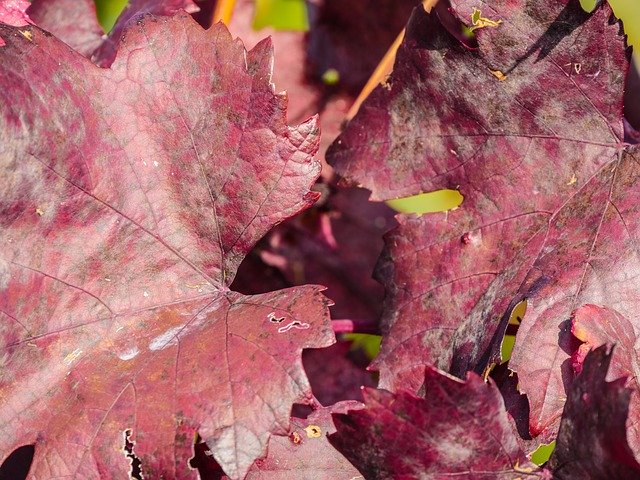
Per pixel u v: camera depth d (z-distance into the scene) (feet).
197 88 1.33
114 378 1.28
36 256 1.30
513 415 1.31
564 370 1.29
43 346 1.29
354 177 1.43
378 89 1.42
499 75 1.36
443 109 1.39
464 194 1.39
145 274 1.33
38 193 1.29
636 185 1.35
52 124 1.29
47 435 1.26
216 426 1.21
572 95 1.36
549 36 1.34
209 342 1.27
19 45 1.28
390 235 1.40
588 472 1.20
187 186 1.34
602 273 1.33
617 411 1.17
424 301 1.37
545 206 1.36
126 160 1.33
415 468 1.21
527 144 1.37
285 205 1.33
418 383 1.35
